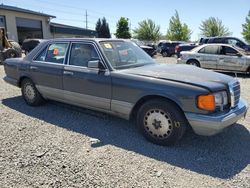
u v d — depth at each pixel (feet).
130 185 9.66
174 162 11.34
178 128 12.32
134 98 13.29
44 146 12.82
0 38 53.93
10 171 10.61
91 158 11.63
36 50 18.76
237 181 9.95
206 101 11.47
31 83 18.99
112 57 14.89
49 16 126.31
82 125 15.69
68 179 10.03
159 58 83.56
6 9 105.81
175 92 11.96
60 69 16.49
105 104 14.60
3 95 23.29
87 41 15.56
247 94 24.84
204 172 10.57
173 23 173.37
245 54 38.50
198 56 41.45
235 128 15.15
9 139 13.66
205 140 13.55
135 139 13.71
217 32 166.40
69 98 16.49
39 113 17.98
